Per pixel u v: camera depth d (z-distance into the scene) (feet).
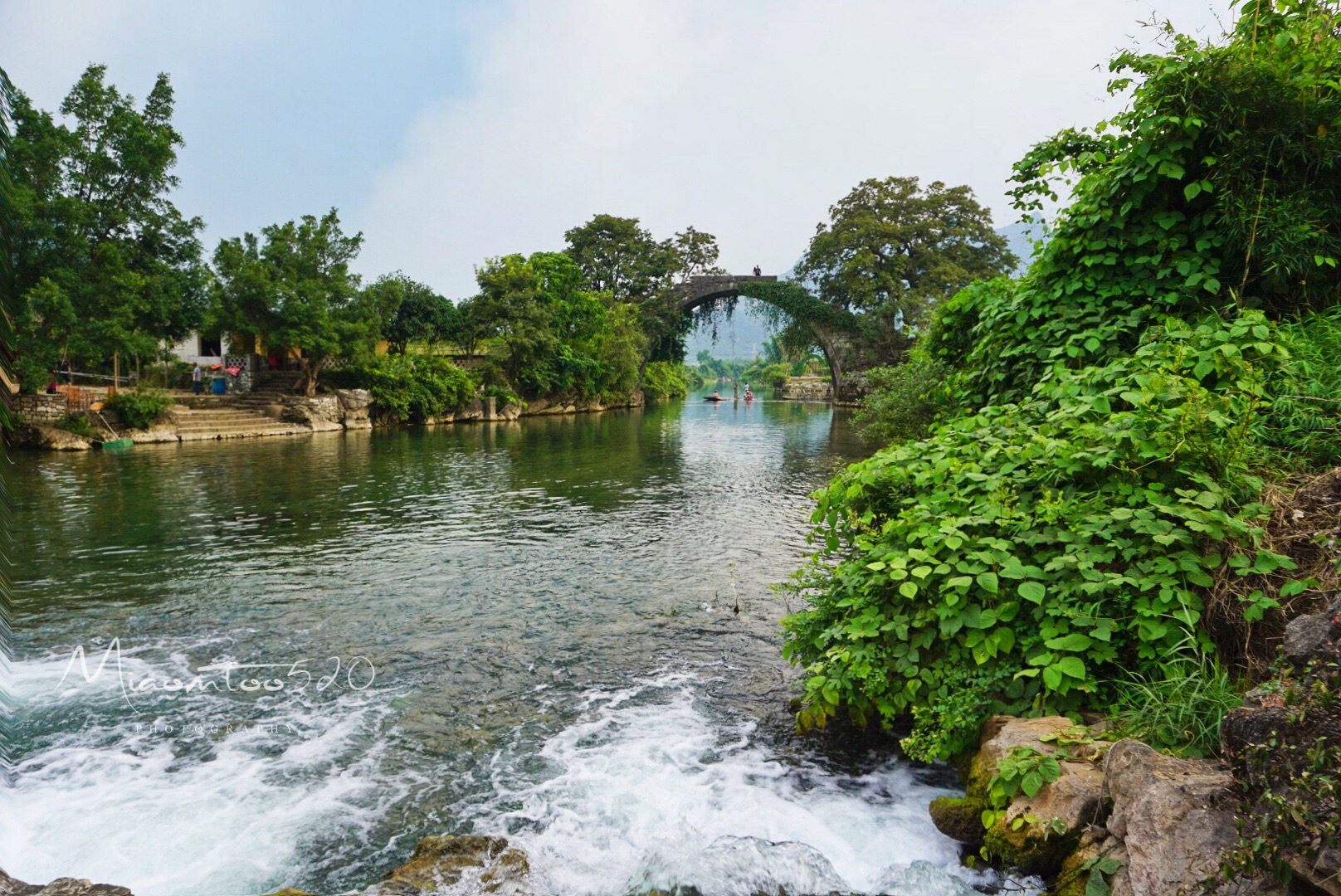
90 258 80.38
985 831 11.33
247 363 112.27
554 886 10.85
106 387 88.48
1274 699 8.80
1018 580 12.81
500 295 144.66
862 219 188.85
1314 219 16.84
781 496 49.39
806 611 16.39
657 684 18.89
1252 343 14.32
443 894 10.41
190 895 10.98
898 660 13.32
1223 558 11.89
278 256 104.94
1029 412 16.79
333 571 29.60
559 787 13.93
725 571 29.91
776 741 15.76
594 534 36.96
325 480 55.11
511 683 18.95
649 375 236.02
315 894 11.05
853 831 12.25
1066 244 19.39
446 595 26.48
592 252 217.36
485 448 81.92
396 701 17.87
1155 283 18.19
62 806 13.32
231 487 50.72
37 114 74.08
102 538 34.91
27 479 52.95
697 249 221.46
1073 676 11.57
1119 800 9.56
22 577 28.17
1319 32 17.56
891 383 52.70
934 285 187.93
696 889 10.54
